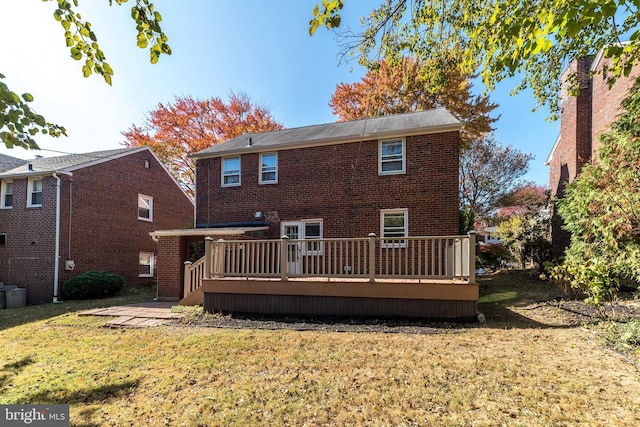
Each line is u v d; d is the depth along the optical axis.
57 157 16.30
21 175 13.23
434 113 12.57
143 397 3.87
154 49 3.25
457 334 6.01
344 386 3.97
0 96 2.85
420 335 6.00
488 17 3.95
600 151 8.34
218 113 21.30
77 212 13.79
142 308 9.30
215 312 8.16
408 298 7.13
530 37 2.88
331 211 11.40
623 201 6.88
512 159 18.58
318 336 6.00
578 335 5.71
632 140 7.15
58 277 12.86
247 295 8.04
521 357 4.73
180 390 4.02
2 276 13.33
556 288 10.48
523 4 3.04
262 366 4.66
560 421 3.14
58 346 5.94
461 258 7.04
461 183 19.05
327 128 13.51
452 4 4.61
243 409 3.53
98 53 3.21
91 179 14.45
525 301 8.92
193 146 20.88
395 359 4.78
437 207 10.32
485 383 3.94
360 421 3.25
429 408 3.45
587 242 8.71
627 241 7.06
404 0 4.76
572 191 9.19
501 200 18.62
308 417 3.35
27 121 3.11
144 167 17.34
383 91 17.12
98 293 12.83
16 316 9.33
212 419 3.36
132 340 6.10
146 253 17.30
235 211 12.57
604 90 11.58
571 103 13.11
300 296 7.71
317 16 3.44
